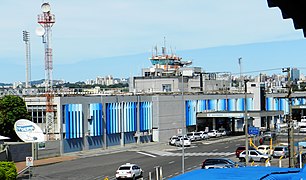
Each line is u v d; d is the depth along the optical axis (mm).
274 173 9117
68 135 54844
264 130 79312
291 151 32938
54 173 39938
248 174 8953
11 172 33594
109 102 61031
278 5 6039
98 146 59312
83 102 57156
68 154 53719
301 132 79250
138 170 37500
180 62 116812
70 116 55312
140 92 78812
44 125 56875
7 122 54406
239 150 48656
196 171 9820
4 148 46625
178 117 72188
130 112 64688
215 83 99438
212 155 51656
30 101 57531
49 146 51719
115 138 62156
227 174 9070
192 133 70375
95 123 58594
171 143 64312
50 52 58969
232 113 73562
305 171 9344
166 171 40281
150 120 68500
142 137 66875
